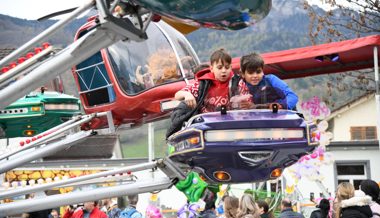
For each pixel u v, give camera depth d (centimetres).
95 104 2322
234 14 365
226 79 832
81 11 376
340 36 3688
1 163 599
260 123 737
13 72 462
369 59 2608
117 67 2255
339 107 4384
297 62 2620
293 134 745
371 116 4403
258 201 1402
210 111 831
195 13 359
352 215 1044
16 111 1828
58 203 498
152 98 2202
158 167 553
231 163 744
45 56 466
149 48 2247
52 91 1914
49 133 808
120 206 1662
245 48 8631
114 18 345
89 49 353
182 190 580
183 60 2241
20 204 493
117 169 570
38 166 2488
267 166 757
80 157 3222
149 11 363
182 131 757
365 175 3600
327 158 2308
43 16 726
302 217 1412
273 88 837
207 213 1361
